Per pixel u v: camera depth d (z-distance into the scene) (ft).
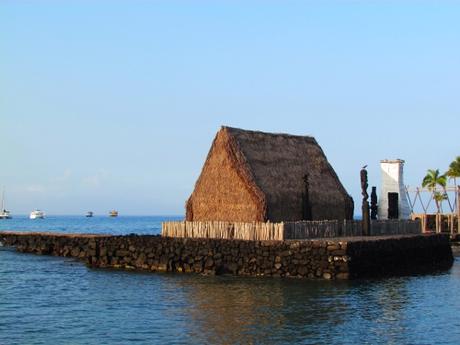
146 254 187.21
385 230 208.64
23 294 151.64
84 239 255.50
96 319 120.57
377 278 164.86
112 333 109.19
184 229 187.32
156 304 133.59
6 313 127.54
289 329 109.60
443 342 102.17
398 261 179.63
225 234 178.29
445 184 309.83
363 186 196.95
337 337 104.63
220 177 201.16
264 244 165.68
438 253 207.00
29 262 229.04
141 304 134.21
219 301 134.51
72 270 197.47
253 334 106.52
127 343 102.47
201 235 183.32
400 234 213.25
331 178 224.12
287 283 153.99
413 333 107.55
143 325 114.73
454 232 304.91
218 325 113.29
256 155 204.64
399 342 101.91
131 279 168.66
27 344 102.63
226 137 201.98
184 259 179.11
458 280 166.09
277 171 205.77
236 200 196.54
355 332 107.76
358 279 158.10
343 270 155.84
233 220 196.44
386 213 242.58
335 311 123.75
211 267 173.27
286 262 162.30
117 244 195.00
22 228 634.02
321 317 118.62
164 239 183.93
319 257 158.40
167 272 179.42
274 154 211.41
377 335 106.01
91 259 202.49
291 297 137.39
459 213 295.07
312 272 159.02
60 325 116.06
